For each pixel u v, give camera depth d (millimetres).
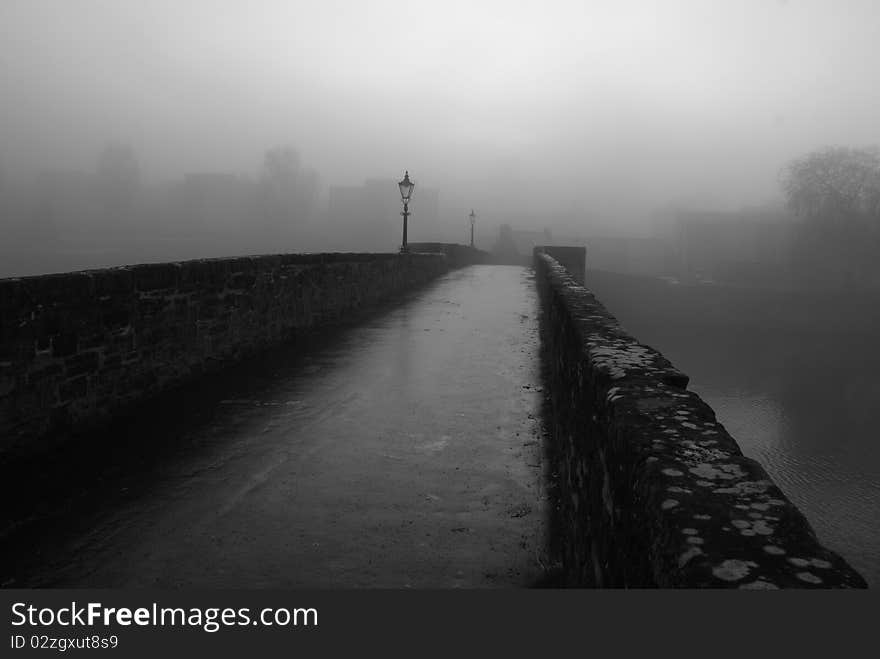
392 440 4938
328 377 6926
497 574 3004
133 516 3537
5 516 3484
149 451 4512
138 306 5414
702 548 1200
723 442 1718
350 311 11984
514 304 14477
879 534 22094
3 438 4020
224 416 5387
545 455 4648
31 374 4219
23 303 4133
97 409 4906
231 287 7176
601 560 2018
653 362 2631
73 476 4027
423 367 7562
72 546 3195
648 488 1497
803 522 1294
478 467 4398
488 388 6621
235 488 3955
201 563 3055
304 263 9523
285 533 3389
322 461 4461
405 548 3248
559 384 4762
